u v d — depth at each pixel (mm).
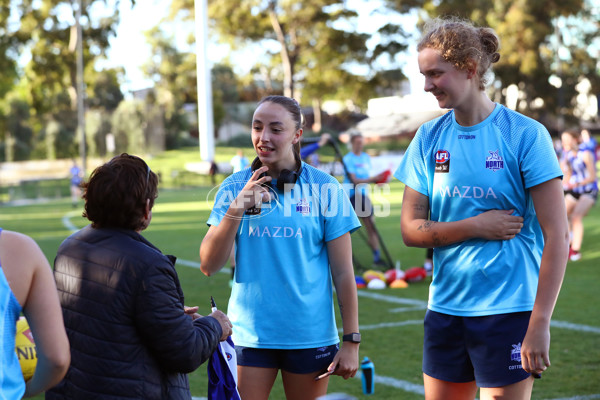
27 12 55625
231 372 2951
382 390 5047
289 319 3164
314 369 3199
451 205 3008
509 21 49438
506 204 2936
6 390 2043
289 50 50812
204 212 23766
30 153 58344
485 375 2924
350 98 60562
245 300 3219
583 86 62375
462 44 2830
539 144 2887
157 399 2533
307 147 9734
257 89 64562
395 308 8062
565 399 4793
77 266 2547
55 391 2553
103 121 55812
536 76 52281
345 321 3197
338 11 48156
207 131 21188
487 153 2938
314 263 3225
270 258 3180
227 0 47688
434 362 3098
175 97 60625
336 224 3223
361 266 10703
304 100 58312
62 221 22141
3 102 61312
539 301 2787
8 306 2033
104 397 2461
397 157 34469
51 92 61125
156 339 2490
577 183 11219
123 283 2479
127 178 2586
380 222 19359
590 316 7328
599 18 57688
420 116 48812
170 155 55000
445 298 3049
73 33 55812
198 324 2746
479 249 2945
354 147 11227
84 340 2494
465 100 2926
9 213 27125
